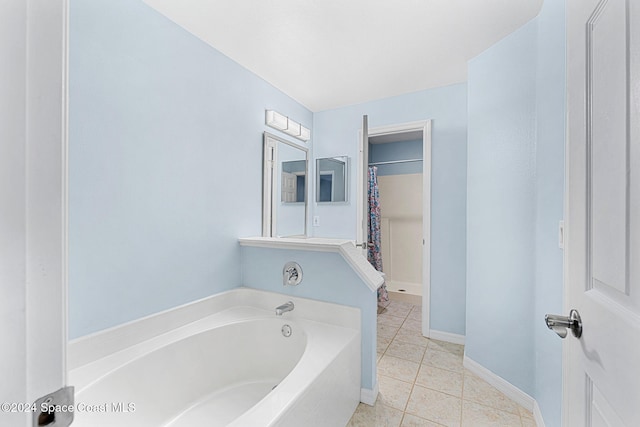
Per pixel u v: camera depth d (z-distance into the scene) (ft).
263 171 7.48
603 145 1.81
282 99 8.34
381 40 5.84
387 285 13.75
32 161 0.99
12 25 0.94
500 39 5.75
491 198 5.90
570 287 2.30
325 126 9.86
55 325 1.05
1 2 0.92
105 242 4.21
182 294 5.37
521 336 5.25
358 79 7.60
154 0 4.65
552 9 4.31
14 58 0.95
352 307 5.46
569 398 2.33
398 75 7.38
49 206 1.04
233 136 6.53
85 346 3.98
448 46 6.02
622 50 1.59
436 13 5.04
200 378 5.04
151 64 4.80
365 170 6.68
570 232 2.31
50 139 1.04
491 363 5.89
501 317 5.65
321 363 4.13
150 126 4.79
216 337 5.32
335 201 9.61
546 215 4.43
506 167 5.57
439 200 8.14
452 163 7.98
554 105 4.24
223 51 6.20
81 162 3.94
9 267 0.94
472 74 6.47
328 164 9.77
